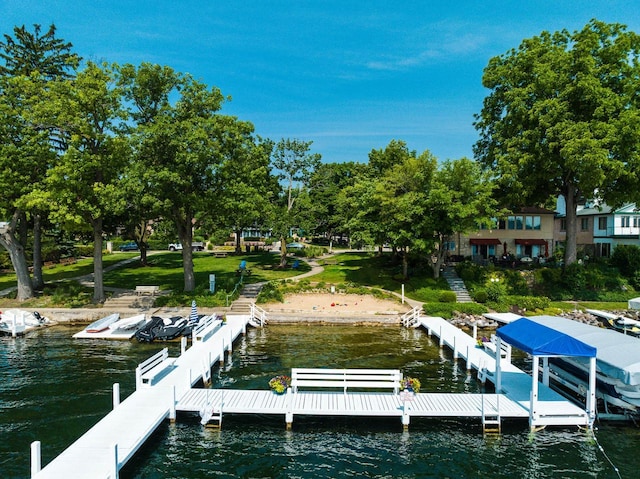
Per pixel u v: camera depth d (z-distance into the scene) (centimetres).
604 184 3912
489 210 3922
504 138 4372
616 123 3469
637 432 1645
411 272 4653
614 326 3222
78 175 3350
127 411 1628
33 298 3744
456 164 3953
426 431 1639
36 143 3397
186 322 2980
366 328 3303
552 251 5366
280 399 1762
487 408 1697
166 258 6119
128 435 1442
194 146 3353
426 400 1778
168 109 3569
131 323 3083
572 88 3672
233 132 3712
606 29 3869
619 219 5153
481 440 1580
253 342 2866
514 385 1970
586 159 3341
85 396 1884
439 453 1488
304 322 3419
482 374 2081
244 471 1363
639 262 4328
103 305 3597
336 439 1576
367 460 1441
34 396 1883
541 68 3881
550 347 1638
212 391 1842
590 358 1658
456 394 1848
